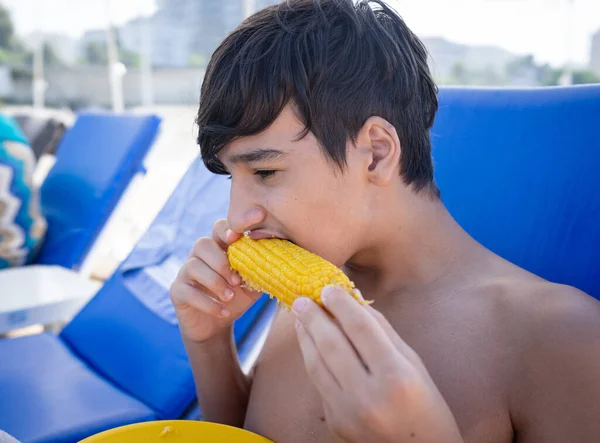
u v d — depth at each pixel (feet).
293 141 2.96
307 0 3.26
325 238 3.15
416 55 3.55
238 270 3.46
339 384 2.32
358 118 3.08
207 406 4.36
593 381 2.56
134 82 31.55
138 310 6.35
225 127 3.02
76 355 6.55
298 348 3.71
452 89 5.27
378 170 3.14
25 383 5.65
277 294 2.98
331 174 3.03
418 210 3.42
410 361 2.34
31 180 8.87
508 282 3.19
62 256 9.03
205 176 7.10
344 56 3.06
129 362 6.04
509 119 4.82
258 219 3.17
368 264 3.62
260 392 3.78
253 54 2.98
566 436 2.58
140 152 9.34
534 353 2.79
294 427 3.41
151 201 19.03
